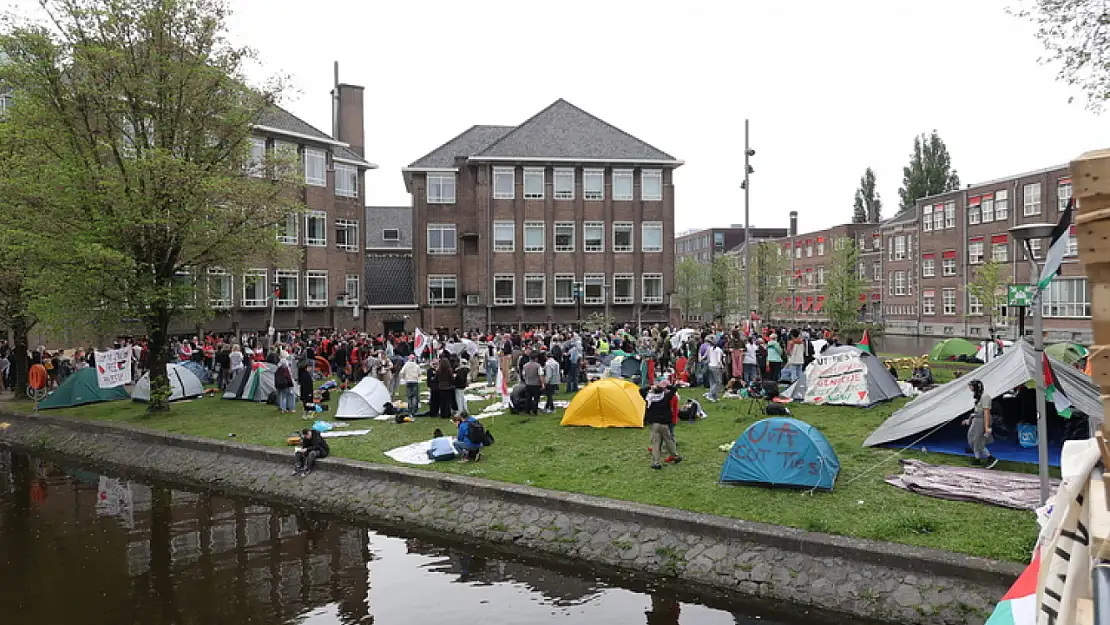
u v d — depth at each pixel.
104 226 20.14
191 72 21.72
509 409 20.80
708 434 16.59
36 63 20.39
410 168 49.97
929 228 64.19
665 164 51.31
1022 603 5.02
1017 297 9.95
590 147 51.38
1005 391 13.74
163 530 13.50
